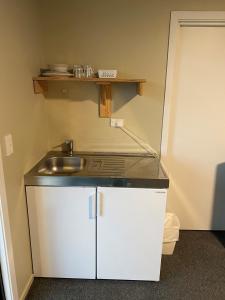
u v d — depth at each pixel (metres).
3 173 1.34
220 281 1.85
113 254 1.75
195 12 1.91
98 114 2.17
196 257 2.11
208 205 2.45
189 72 2.13
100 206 1.65
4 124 1.35
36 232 1.73
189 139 2.29
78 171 1.77
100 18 1.95
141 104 2.13
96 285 1.80
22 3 1.58
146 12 1.93
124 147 2.24
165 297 1.70
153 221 1.67
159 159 2.12
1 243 1.40
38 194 1.65
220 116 2.22
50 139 2.23
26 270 1.71
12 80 1.44
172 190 2.41
